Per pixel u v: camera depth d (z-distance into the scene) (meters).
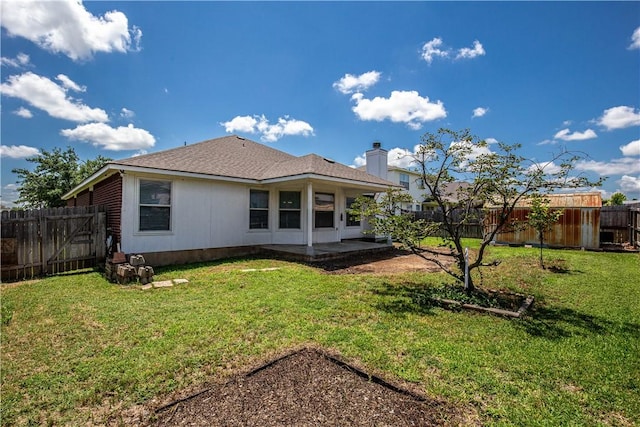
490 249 13.04
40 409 2.47
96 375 2.95
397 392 2.65
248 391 2.64
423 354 3.35
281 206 11.59
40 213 7.75
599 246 13.02
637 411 2.43
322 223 12.25
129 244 8.32
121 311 4.77
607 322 4.38
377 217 6.70
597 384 2.80
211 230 9.92
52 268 7.86
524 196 5.70
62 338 3.80
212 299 5.39
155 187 8.82
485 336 3.87
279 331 3.96
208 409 2.41
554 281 6.94
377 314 4.66
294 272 7.69
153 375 2.93
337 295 5.66
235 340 3.69
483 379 2.86
